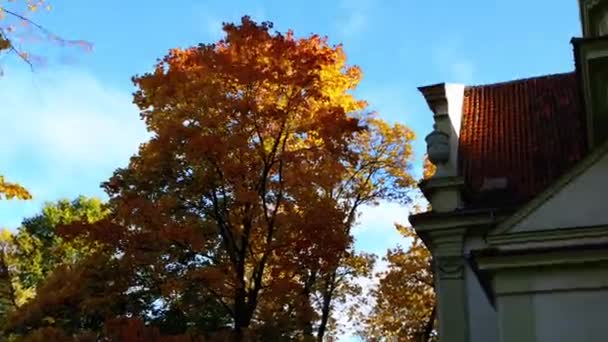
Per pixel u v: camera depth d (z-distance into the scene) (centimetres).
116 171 2244
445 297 1952
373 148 2895
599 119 1820
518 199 2030
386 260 3250
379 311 3353
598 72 1778
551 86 2392
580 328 1325
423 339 3306
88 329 2212
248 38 2173
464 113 2355
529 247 1393
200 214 2188
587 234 1376
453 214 1986
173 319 2206
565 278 1354
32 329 2214
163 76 2169
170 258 2120
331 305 2984
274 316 2100
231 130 2120
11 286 3778
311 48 2238
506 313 1363
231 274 2052
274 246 2059
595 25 2108
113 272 2133
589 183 1412
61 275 2242
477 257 1391
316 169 2123
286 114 2133
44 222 4619
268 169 2134
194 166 2138
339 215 2067
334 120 2117
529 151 2173
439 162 2088
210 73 2153
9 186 1160
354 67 2378
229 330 2106
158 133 2102
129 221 2073
